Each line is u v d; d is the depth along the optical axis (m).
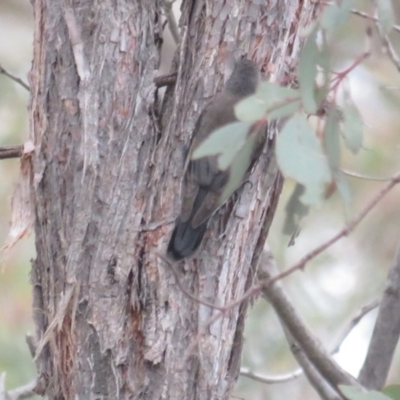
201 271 6.72
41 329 6.78
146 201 6.72
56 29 6.74
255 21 6.72
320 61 6.57
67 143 6.74
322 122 6.76
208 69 6.72
